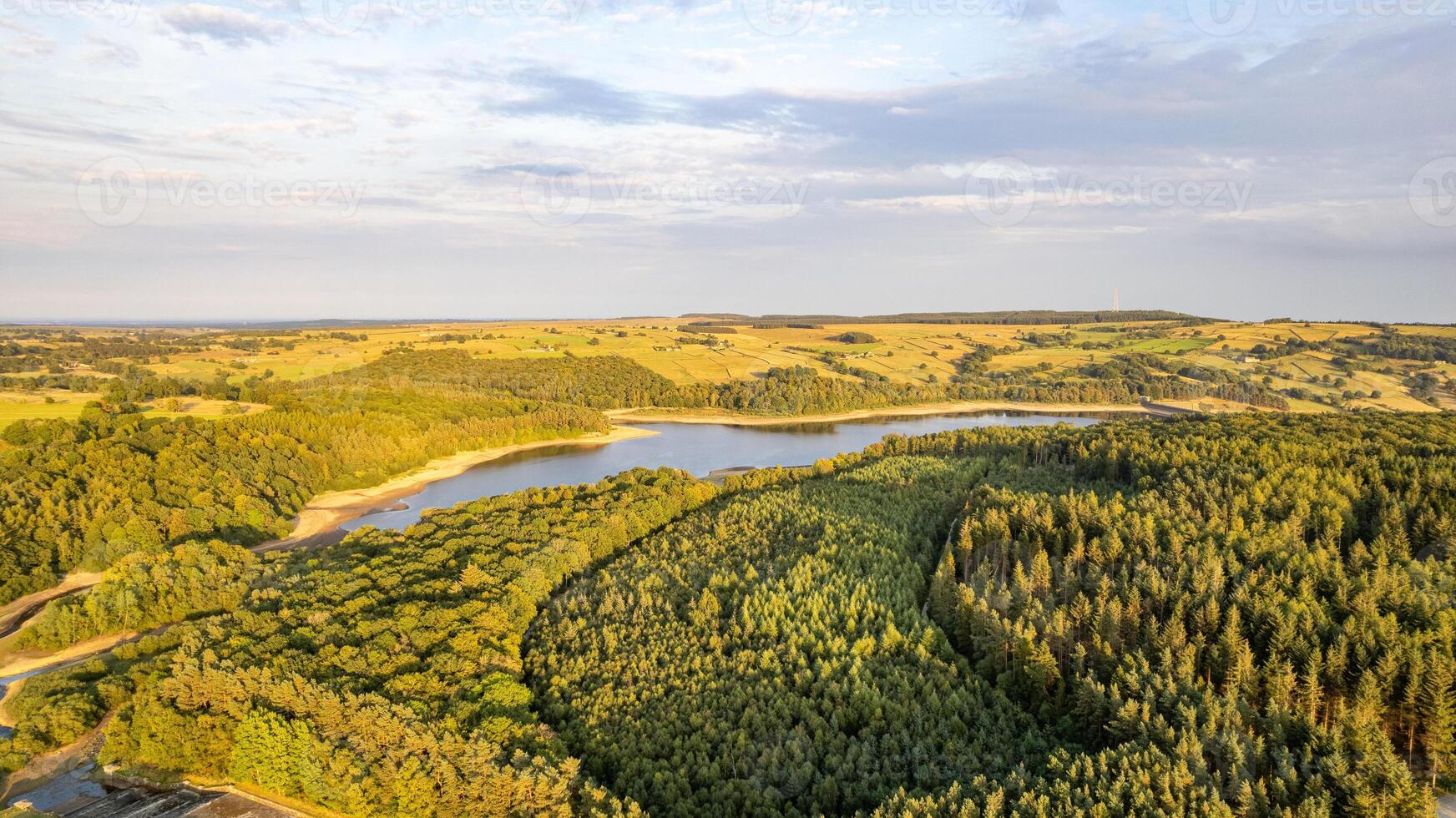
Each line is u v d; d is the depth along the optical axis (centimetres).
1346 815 5581
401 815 6488
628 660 8469
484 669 8062
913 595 9450
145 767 7438
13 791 7162
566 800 6362
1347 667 6956
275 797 7069
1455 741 6381
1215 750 6169
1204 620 7694
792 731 7075
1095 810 5519
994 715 7338
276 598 9562
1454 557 8669
